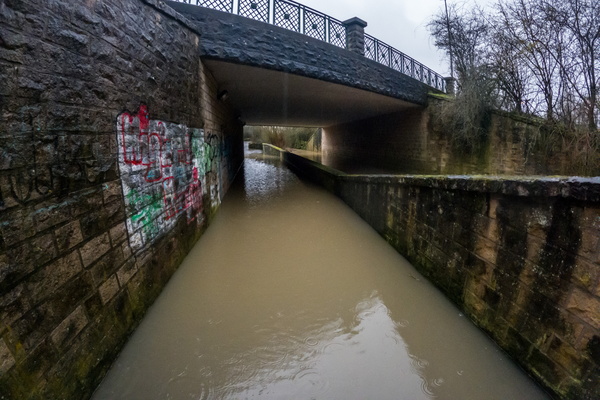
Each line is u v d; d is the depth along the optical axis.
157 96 3.53
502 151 7.82
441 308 3.28
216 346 2.72
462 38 8.57
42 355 1.75
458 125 8.93
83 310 2.13
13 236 1.62
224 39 5.46
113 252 2.55
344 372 2.47
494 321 2.69
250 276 4.02
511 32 7.36
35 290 1.75
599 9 5.96
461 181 3.07
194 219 4.94
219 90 7.85
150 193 3.28
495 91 8.01
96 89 2.36
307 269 4.25
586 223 1.89
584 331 1.90
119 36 2.71
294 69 6.46
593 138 6.07
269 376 2.42
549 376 2.13
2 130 1.59
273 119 16.72
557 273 2.10
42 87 1.85
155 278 3.35
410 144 11.45
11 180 1.63
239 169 15.64
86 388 2.10
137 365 2.47
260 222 6.41
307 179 12.53
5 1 1.63
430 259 3.82
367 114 13.55
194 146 4.96
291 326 3.02
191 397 2.22
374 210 5.98
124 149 2.76
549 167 6.83
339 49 7.43
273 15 6.34
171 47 3.98
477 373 2.42
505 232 2.57
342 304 3.41
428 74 11.25
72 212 2.07
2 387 1.48
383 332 2.94
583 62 6.27
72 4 2.12
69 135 2.07
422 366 2.52
